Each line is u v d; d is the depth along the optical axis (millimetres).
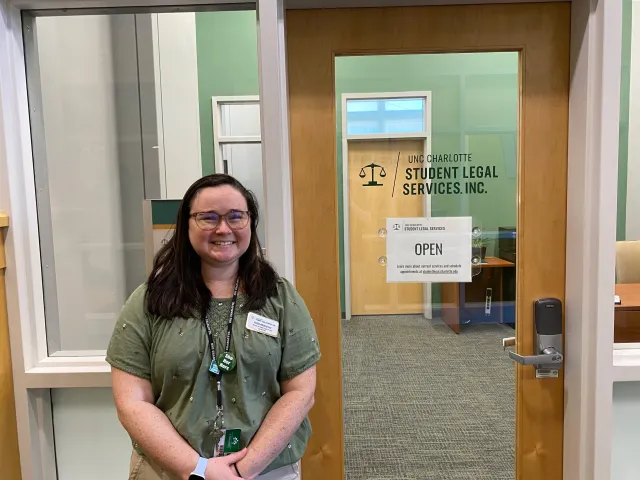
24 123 1582
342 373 1659
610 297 1461
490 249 1641
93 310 1763
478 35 1536
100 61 1776
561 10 1525
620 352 1537
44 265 1670
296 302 1204
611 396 1488
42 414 1623
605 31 1403
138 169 1815
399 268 1646
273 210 1454
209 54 1932
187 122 1920
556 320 1592
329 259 1592
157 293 1119
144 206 1698
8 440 1554
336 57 1564
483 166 1614
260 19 1397
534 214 1588
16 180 1551
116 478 1694
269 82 1415
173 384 1096
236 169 1980
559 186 1579
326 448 1656
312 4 1499
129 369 1113
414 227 1632
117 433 1681
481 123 1597
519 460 1671
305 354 1178
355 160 1601
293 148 1559
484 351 1687
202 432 1085
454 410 2006
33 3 1525
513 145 1605
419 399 1918
